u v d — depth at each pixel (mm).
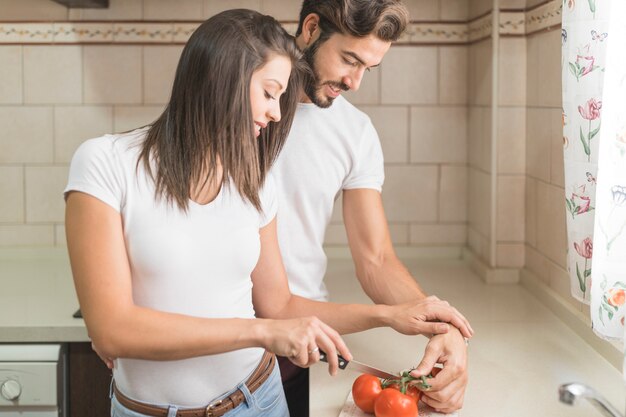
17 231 2695
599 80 1507
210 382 1338
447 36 2711
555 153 2135
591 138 1535
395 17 1575
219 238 1306
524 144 2439
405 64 2725
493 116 2436
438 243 2803
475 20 2611
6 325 1901
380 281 1792
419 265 2711
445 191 2781
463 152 2764
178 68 1297
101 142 1268
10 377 1910
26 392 1915
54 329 1905
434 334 1514
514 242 2467
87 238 1222
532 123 2359
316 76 1654
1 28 2623
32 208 2688
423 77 2729
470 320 2041
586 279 1583
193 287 1298
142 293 1293
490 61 2447
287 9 2637
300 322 1248
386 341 1848
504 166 2453
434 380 1409
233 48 1264
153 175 1273
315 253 1836
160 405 1321
